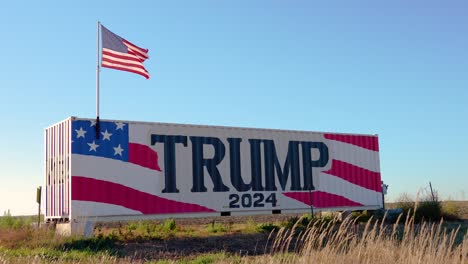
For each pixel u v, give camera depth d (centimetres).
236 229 2188
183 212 2042
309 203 2373
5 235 1738
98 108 1922
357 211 2659
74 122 1866
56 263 1233
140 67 2050
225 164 2170
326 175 2455
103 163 1897
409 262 951
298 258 1038
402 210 2552
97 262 1277
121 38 2036
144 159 1986
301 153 2394
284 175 2323
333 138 2511
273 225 2198
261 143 2281
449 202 2692
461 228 2005
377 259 989
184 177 2066
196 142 2114
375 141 2669
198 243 1798
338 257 983
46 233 1773
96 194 1866
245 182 2211
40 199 1981
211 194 2117
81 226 1814
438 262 934
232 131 2211
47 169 2028
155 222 2602
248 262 1242
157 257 1491
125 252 1567
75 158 1842
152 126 2023
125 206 1919
